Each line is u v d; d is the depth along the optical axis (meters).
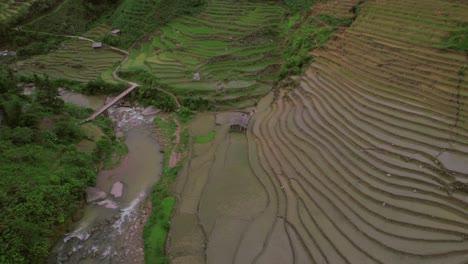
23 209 17.36
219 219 18.58
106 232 18.75
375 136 20.61
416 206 16.34
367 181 18.20
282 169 21.03
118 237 18.42
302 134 23.23
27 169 19.92
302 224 17.28
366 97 23.67
